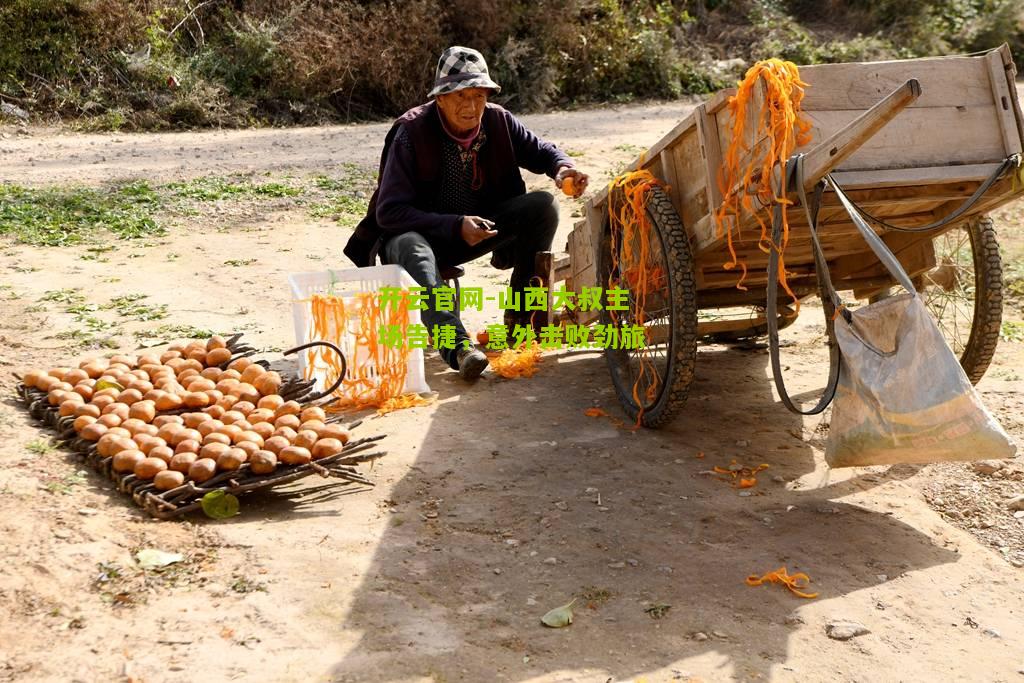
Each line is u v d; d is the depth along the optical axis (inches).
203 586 129.7
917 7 937.5
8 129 585.0
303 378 204.8
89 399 182.4
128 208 382.0
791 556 145.6
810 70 155.4
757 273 203.6
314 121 684.7
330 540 144.6
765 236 175.6
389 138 233.6
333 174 462.9
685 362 178.1
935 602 135.1
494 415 201.0
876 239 145.2
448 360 221.6
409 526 151.3
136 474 152.8
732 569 141.5
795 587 136.1
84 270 301.4
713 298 211.3
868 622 129.6
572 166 230.7
